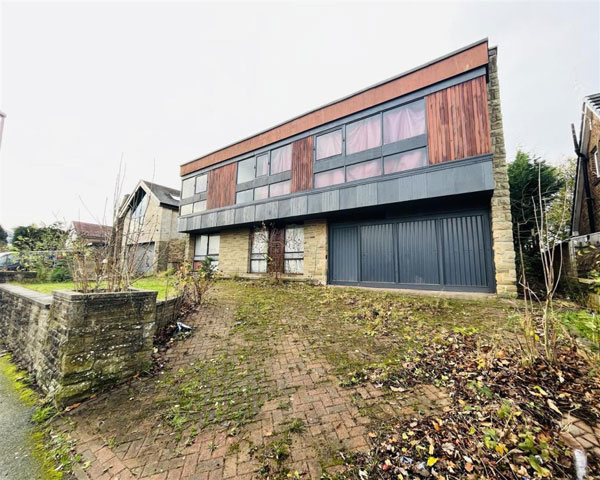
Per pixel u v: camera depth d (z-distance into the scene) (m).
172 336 4.52
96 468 2.06
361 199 7.69
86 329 3.07
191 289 6.21
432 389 2.70
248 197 10.97
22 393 3.37
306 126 9.30
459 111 6.44
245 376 3.26
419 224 7.51
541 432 1.90
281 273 10.18
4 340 5.50
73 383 2.93
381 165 7.55
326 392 2.82
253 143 10.93
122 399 2.95
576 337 2.71
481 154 6.05
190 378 3.29
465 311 5.16
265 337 4.43
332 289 8.03
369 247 8.33
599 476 1.56
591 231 9.14
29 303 4.62
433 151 6.69
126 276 4.29
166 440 2.29
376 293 7.10
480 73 6.28
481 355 3.03
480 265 6.57
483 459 1.76
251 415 2.53
